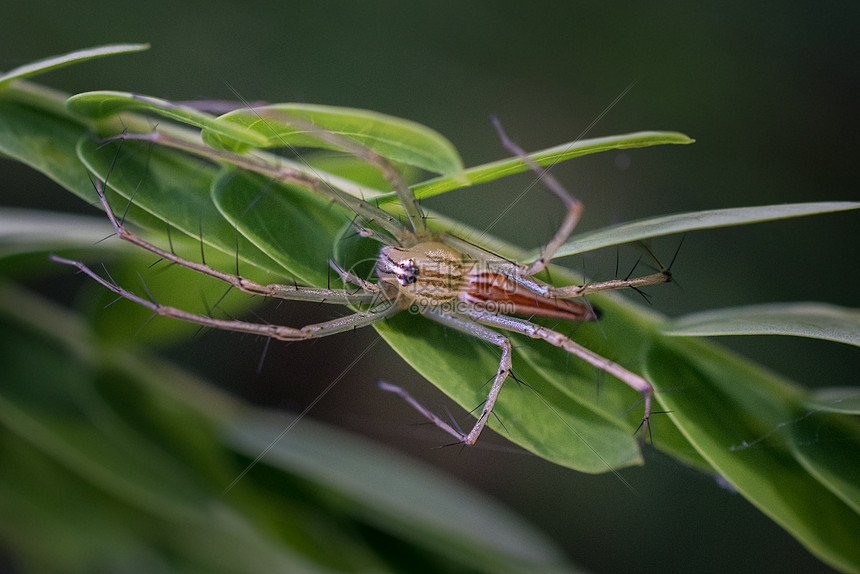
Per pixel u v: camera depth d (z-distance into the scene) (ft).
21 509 0.40
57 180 0.38
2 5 0.48
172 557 0.41
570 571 0.40
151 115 0.39
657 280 0.40
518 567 0.40
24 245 0.39
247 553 0.41
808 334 0.38
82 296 0.40
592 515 0.48
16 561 0.43
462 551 0.40
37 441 0.39
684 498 0.48
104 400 0.40
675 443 0.39
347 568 0.40
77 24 0.48
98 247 0.39
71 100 0.38
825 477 0.38
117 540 0.41
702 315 0.39
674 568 0.47
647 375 0.39
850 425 0.39
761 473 0.38
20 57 0.48
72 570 0.41
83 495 0.41
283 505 0.40
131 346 0.40
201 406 0.40
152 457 0.40
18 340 0.40
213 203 0.39
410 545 0.40
